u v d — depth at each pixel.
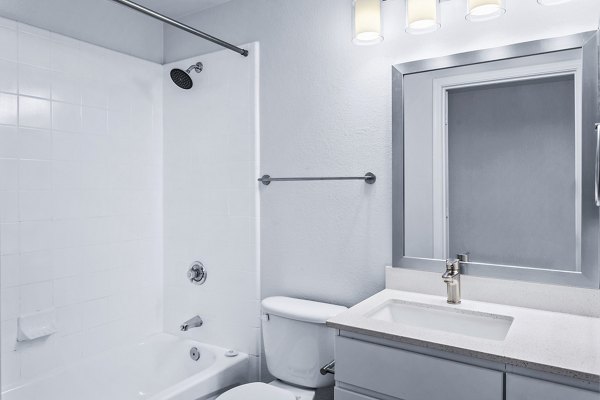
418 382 1.32
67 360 2.20
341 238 2.05
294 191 2.19
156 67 2.67
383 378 1.38
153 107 2.66
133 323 2.54
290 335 1.95
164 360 2.54
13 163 1.99
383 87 1.92
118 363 2.38
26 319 2.02
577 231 1.50
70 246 2.22
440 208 1.77
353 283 2.02
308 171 2.15
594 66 1.47
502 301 1.64
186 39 2.62
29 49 2.04
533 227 1.58
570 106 1.51
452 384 1.26
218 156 2.46
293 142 2.19
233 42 2.41
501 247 1.65
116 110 2.44
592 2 1.49
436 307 1.64
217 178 2.46
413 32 1.71
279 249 2.25
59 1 2.19
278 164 2.25
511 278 1.63
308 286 2.16
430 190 1.79
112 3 2.44
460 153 1.73
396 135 1.87
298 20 2.17
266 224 2.29
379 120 1.94
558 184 1.54
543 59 1.56
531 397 1.14
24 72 2.03
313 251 2.14
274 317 2.00
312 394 1.91
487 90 1.67
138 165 2.57
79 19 2.28
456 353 1.24
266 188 2.29
